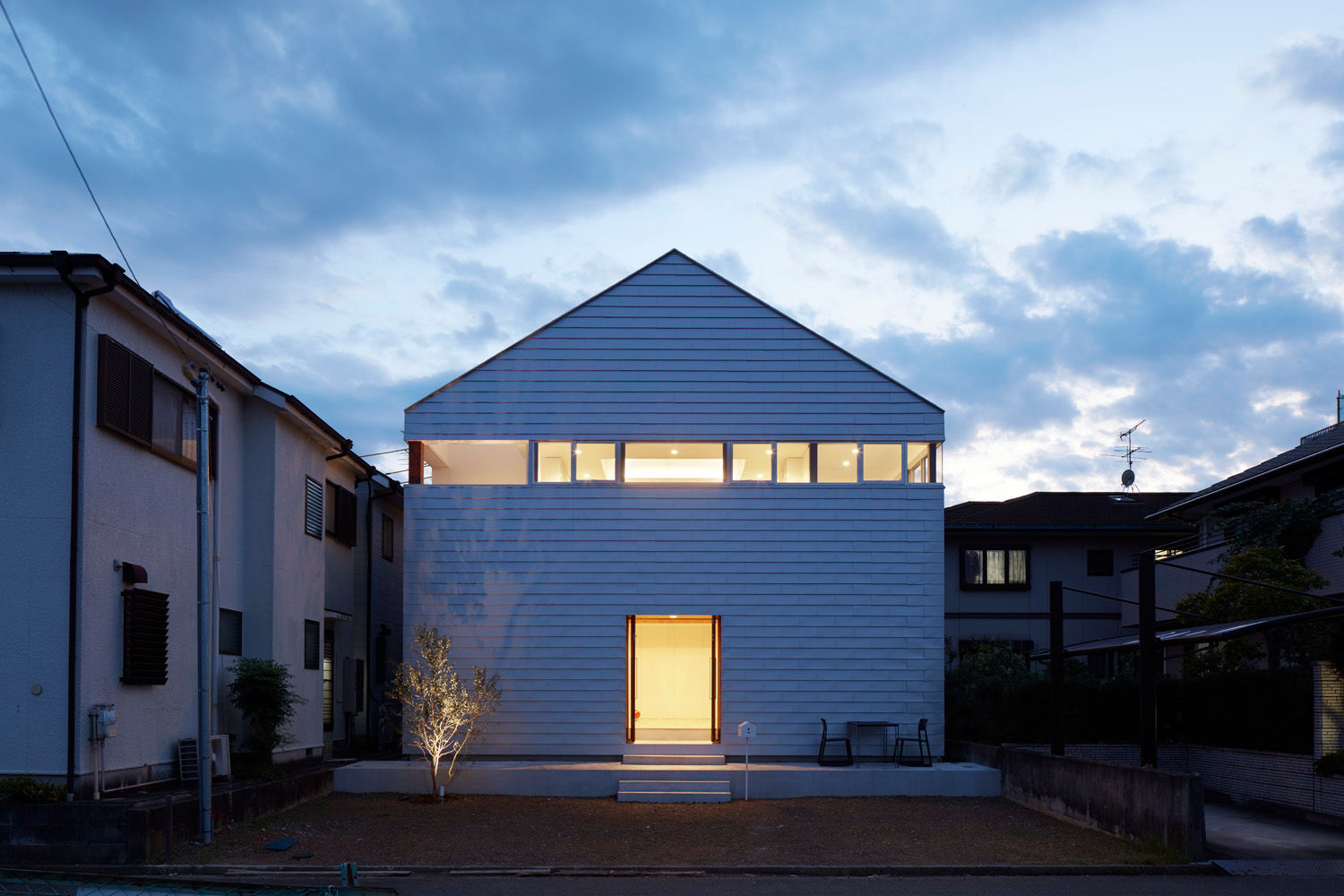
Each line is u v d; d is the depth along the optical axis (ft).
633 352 62.59
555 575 61.00
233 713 51.70
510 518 61.41
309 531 60.54
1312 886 35.19
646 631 63.93
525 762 59.36
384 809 50.08
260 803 45.42
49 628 38.01
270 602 53.93
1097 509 99.81
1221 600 60.49
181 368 46.91
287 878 35.12
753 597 61.00
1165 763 60.70
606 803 53.36
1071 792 47.98
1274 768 51.98
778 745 59.98
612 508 61.52
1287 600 58.23
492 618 60.64
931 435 62.03
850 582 61.11
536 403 62.23
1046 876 37.50
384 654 80.94
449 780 54.60
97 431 39.65
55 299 39.32
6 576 38.22
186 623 46.93
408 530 61.21
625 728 60.03
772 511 61.57
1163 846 40.22
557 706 60.03
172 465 45.93
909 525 61.52
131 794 40.96
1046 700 62.85
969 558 95.14
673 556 61.16
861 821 48.29
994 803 53.93
